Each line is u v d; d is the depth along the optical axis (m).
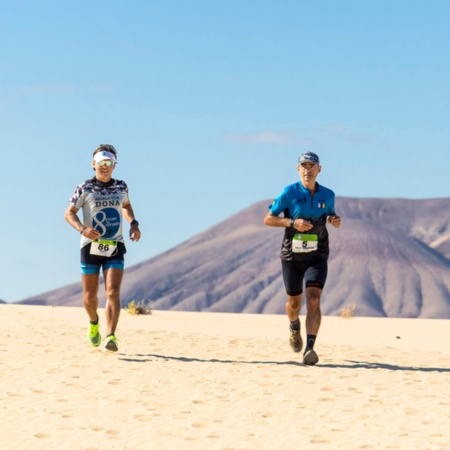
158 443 11.18
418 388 14.46
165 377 15.09
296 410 12.84
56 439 11.40
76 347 18.34
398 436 11.40
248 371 15.77
